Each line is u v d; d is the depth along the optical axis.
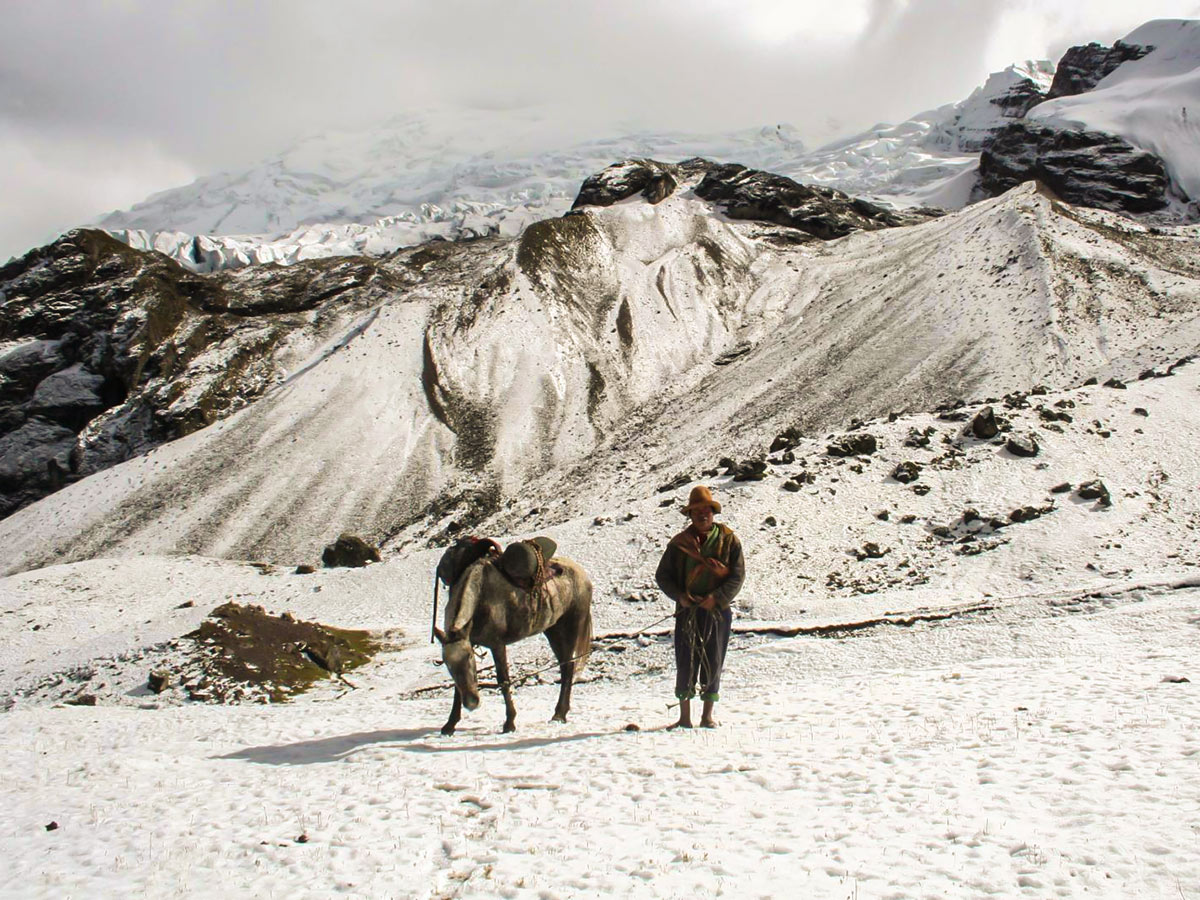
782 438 42.50
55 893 6.69
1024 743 8.83
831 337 98.06
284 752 11.55
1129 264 88.88
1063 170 187.00
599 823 7.55
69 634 41.28
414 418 99.19
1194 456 35.88
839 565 30.81
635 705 14.76
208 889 6.62
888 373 82.12
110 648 32.94
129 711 18.31
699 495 11.13
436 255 156.12
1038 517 31.77
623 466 80.00
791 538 32.50
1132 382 46.31
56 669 32.00
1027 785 7.60
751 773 8.67
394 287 140.38
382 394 102.31
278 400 103.06
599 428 97.12
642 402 102.06
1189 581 19.92
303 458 93.44
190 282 131.88
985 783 7.80
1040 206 104.94
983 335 82.44
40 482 111.25
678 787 8.41
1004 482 34.75
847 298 113.00
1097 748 8.37
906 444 38.91
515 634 11.70
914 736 9.59
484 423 97.88
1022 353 76.00
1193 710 9.22
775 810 7.61
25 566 85.12
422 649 32.34
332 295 139.00
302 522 85.31
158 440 107.75
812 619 23.31
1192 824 6.36
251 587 45.84
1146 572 26.89
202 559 53.31
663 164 184.00
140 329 120.62
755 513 34.22
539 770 9.20
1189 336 68.00
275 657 29.58
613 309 118.69
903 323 93.19
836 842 6.79
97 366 119.81
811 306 117.94
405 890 6.44
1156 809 6.73
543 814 7.86
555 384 104.25
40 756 12.35
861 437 38.78
